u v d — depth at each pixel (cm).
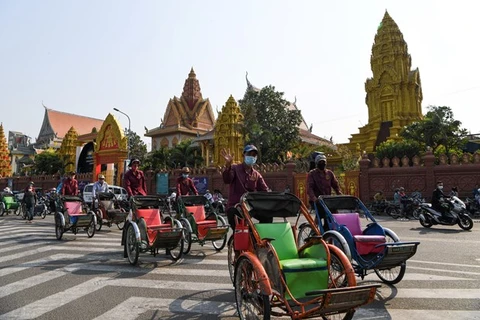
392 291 556
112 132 3309
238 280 432
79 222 1101
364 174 2377
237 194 563
